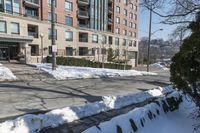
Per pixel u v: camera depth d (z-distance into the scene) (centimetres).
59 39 3900
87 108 675
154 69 5097
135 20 6538
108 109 733
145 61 6956
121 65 3994
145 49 7569
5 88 1097
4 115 634
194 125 634
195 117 670
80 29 4428
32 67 2088
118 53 5203
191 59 487
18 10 3188
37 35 3475
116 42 5666
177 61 524
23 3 3256
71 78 1653
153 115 629
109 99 800
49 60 3027
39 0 3516
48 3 3641
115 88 1286
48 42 3647
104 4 5091
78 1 4403
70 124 563
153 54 6894
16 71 1697
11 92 997
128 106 806
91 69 2311
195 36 493
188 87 521
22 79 1440
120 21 5803
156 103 689
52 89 1120
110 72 2205
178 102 791
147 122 586
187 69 495
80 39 4497
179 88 536
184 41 521
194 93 515
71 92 1061
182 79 519
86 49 4594
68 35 4131
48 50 3609
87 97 955
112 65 3697
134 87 1384
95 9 4812
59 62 2850
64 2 4009
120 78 1930
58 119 566
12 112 670
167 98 752
